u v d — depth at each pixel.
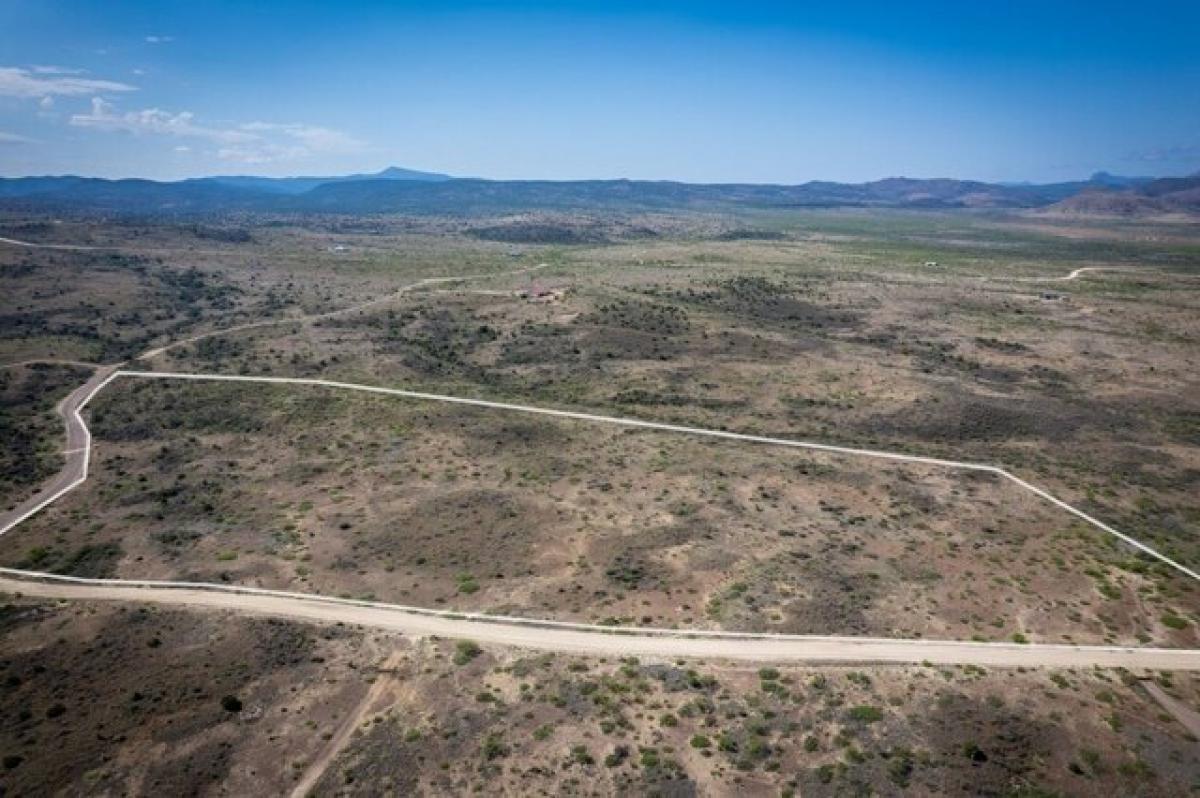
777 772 49.31
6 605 70.44
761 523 86.31
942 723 53.47
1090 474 103.56
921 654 61.78
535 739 51.91
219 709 55.19
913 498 93.88
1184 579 74.88
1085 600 70.69
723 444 111.44
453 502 91.94
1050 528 86.19
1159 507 93.50
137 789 48.00
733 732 52.66
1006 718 54.00
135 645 63.41
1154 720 54.62
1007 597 70.94
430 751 51.03
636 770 49.34
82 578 75.88
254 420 120.44
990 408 127.06
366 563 78.06
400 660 60.94
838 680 58.16
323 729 53.28
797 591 71.50
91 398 128.62
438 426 117.00
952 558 78.69
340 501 93.44
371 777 48.91
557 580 74.25
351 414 121.88
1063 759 50.53
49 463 105.62
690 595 71.12
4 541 84.25
